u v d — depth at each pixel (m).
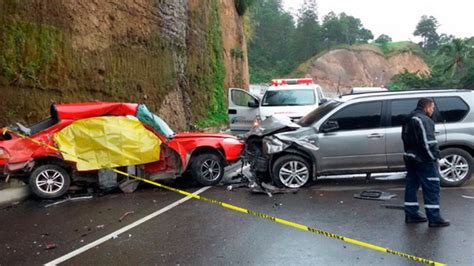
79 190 9.30
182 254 5.41
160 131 9.27
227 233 6.17
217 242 5.81
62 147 8.58
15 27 10.05
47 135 8.66
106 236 6.21
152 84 16.06
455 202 7.47
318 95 14.48
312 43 107.94
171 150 9.25
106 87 13.12
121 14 14.20
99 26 13.04
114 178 8.93
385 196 7.93
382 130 8.76
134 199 8.47
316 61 99.69
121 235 6.24
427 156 6.09
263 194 8.55
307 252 5.36
